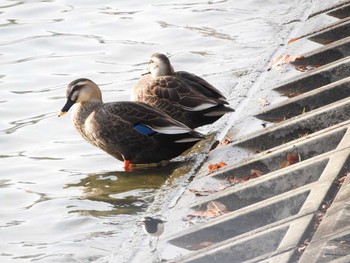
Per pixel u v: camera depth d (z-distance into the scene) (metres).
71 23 20.53
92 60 18.42
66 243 11.05
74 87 13.56
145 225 10.05
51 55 18.84
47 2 21.92
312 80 14.48
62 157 14.09
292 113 13.48
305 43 16.83
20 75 17.84
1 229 11.57
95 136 13.45
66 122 15.51
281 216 9.76
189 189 11.25
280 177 10.60
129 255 9.90
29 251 10.88
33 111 16.05
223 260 9.05
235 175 11.53
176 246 9.79
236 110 14.60
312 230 8.82
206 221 10.20
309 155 11.46
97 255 10.68
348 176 9.74
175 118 13.86
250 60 17.48
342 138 11.16
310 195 9.55
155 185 12.80
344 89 13.34
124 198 12.42
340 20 17.11
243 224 9.82
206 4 21.14
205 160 12.34
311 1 20.16
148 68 14.69
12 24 20.61
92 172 13.44
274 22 19.48
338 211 8.87
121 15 20.84
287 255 8.34
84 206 12.20
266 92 14.62
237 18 20.05
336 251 8.15
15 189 12.91
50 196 12.60
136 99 14.26
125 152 13.34
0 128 15.34
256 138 12.49
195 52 18.31
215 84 16.33
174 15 20.61
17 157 14.16
